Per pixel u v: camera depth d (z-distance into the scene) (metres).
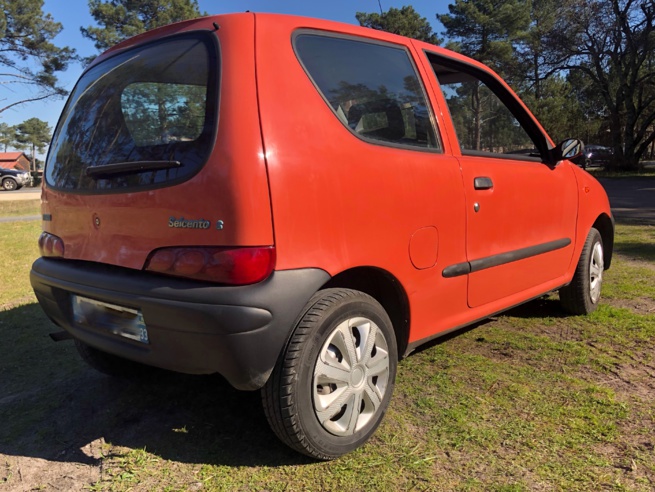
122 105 2.44
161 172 2.11
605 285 5.07
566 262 3.82
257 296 1.94
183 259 2.01
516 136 3.59
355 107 2.45
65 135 2.75
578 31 27.19
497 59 34.69
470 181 2.88
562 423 2.54
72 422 2.73
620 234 8.23
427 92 2.88
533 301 4.61
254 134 2.02
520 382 2.99
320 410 2.17
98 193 2.33
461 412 2.66
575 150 3.54
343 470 2.22
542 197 3.47
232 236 1.95
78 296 2.47
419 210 2.56
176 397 3.00
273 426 2.14
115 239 2.27
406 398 2.82
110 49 2.84
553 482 2.12
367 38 2.67
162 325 2.04
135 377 3.25
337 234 2.20
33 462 2.37
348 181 2.25
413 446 2.38
